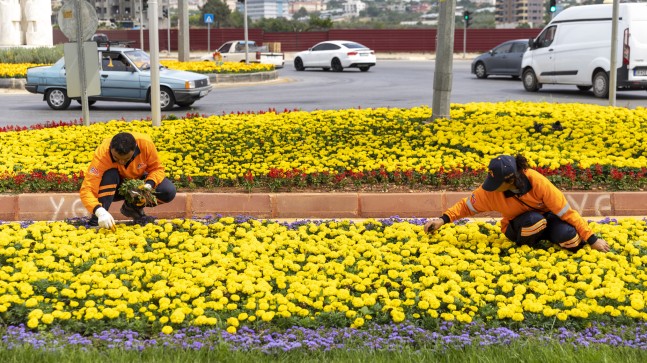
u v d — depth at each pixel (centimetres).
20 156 1205
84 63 1414
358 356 542
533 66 2544
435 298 647
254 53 4378
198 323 610
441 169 1071
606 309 632
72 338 574
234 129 1428
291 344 566
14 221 983
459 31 6178
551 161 1101
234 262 757
